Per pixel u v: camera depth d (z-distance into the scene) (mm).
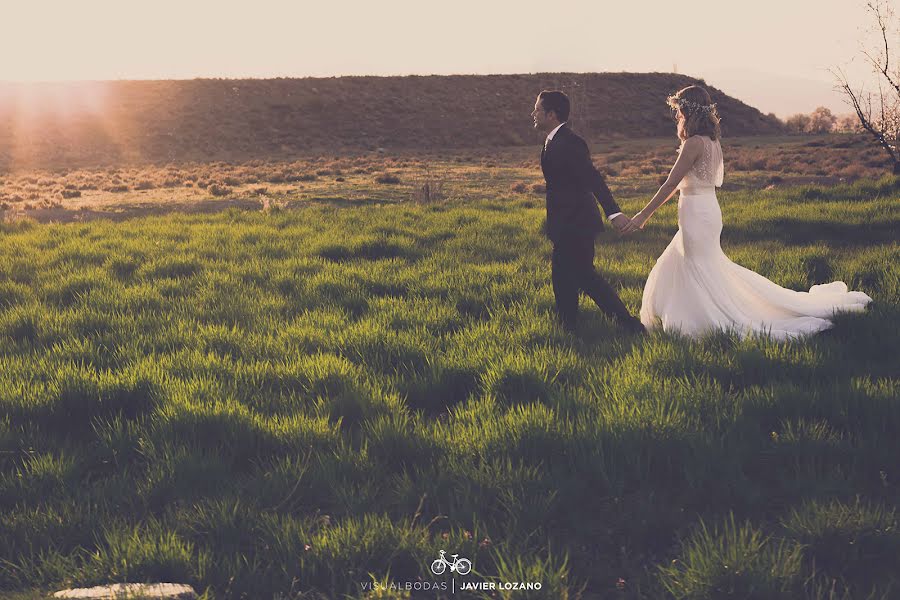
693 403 4203
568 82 94062
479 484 3436
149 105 80875
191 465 3676
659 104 90375
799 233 11000
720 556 2748
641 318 6477
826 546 2922
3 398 4543
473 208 16609
